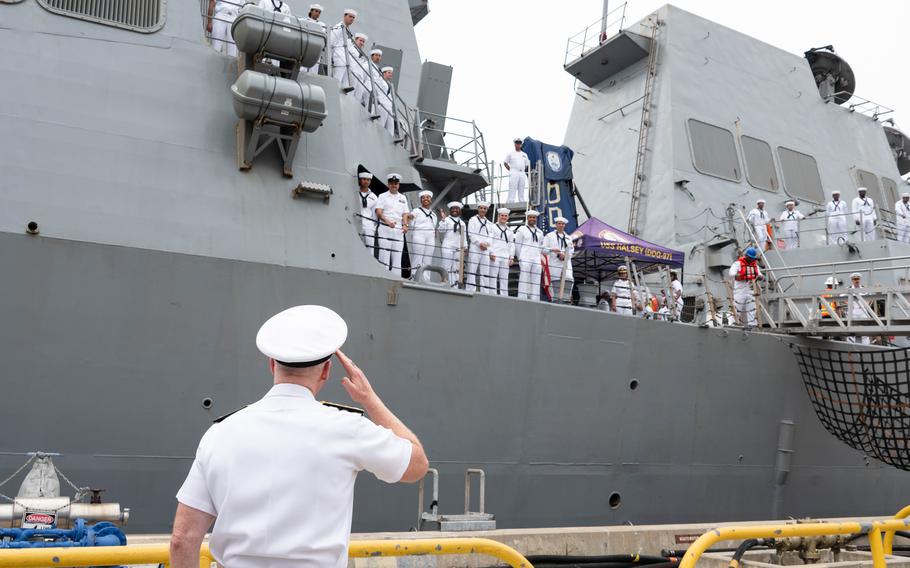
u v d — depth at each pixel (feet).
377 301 29.37
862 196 58.85
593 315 34.94
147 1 27.86
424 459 8.05
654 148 57.16
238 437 7.46
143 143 26.68
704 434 38.78
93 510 18.17
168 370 25.72
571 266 40.96
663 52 58.75
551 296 37.88
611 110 62.34
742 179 58.18
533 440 33.09
